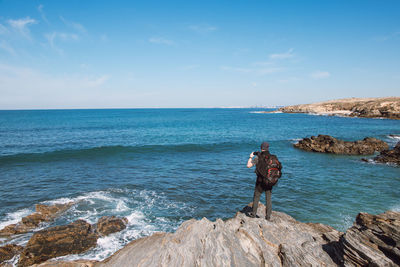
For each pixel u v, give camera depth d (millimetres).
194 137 36344
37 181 14008
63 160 19922
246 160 20156
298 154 23688
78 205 10641
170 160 20125
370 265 3574
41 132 42250
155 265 4121
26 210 10102
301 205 10664
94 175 15383
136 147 26156
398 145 21266
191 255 4117
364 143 25938
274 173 5512
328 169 17250
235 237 4703
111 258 5211
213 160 20156
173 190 12672
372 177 15086
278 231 5195
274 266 3943
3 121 75062
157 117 109438
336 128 51344
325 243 4758
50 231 7840
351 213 9859
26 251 6910
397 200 11195
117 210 10203
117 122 72625
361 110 87812
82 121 76875
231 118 99125
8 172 16031
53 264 5273
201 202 11164
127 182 13930
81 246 7375
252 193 12359
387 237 3926
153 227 8844
